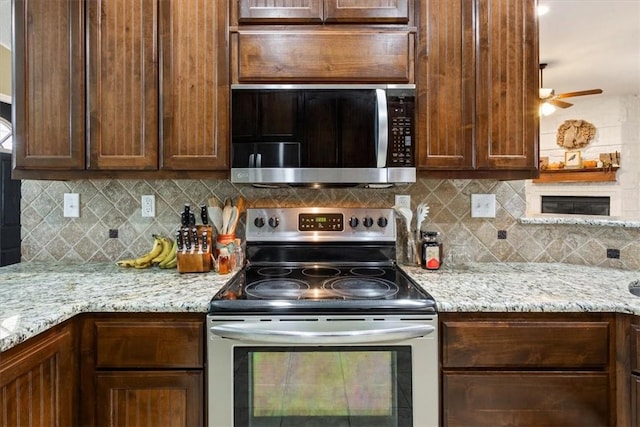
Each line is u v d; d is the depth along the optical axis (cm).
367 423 115
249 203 178
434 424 115
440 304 115
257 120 146
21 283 137
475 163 150
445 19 150
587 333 115
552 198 384
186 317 116
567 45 273
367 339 111
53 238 179
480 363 115
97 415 115
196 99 148
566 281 141
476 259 181
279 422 115
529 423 115
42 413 100
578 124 373
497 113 151
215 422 114
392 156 146
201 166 149
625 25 240
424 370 114
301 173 145
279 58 146
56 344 105
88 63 148
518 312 115
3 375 88
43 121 148
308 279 145
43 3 148
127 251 179
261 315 114
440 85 150
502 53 151
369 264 169
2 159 293
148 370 116
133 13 148
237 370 114
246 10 147
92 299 117
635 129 359
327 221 171
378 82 147
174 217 179
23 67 148
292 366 115
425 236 168
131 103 148
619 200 357
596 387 115
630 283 139
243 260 169
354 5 148
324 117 146
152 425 116
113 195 179
